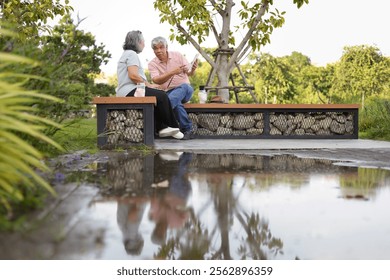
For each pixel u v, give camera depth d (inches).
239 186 78.4
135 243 45.6
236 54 276.8
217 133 255.1
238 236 48.9
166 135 199.6
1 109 53.1
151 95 189.0
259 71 1507.1
